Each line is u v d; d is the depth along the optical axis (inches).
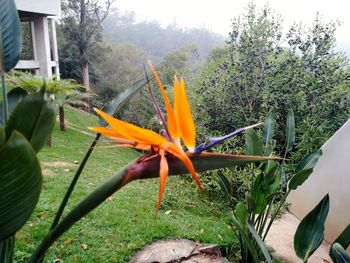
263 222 125.7
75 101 354.0
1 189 37.2
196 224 159.3
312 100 237.3
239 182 198.5
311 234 93.7
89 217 147.3
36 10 440.5
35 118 46.2
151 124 272.1
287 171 201.5
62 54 846.5
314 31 244.8
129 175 41.6
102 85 908.6
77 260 114.5
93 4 824.3
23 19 492.4
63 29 824.3
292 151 240.4
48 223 136.2
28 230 128.5
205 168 42.6
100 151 321.7
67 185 189.3
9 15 65.3
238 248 142.6
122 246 127.3
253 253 101.4
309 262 137.4
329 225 157.8
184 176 224.8
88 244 125.7
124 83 946.7
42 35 480.4
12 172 36.3
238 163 42.8
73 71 863.7
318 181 165.8
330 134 229.5
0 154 34.1
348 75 240.2
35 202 42.2
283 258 136.3
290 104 238.4
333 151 161.0
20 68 448.5
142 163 41.7
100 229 138.8
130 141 40.3
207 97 265.1
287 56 257.9
